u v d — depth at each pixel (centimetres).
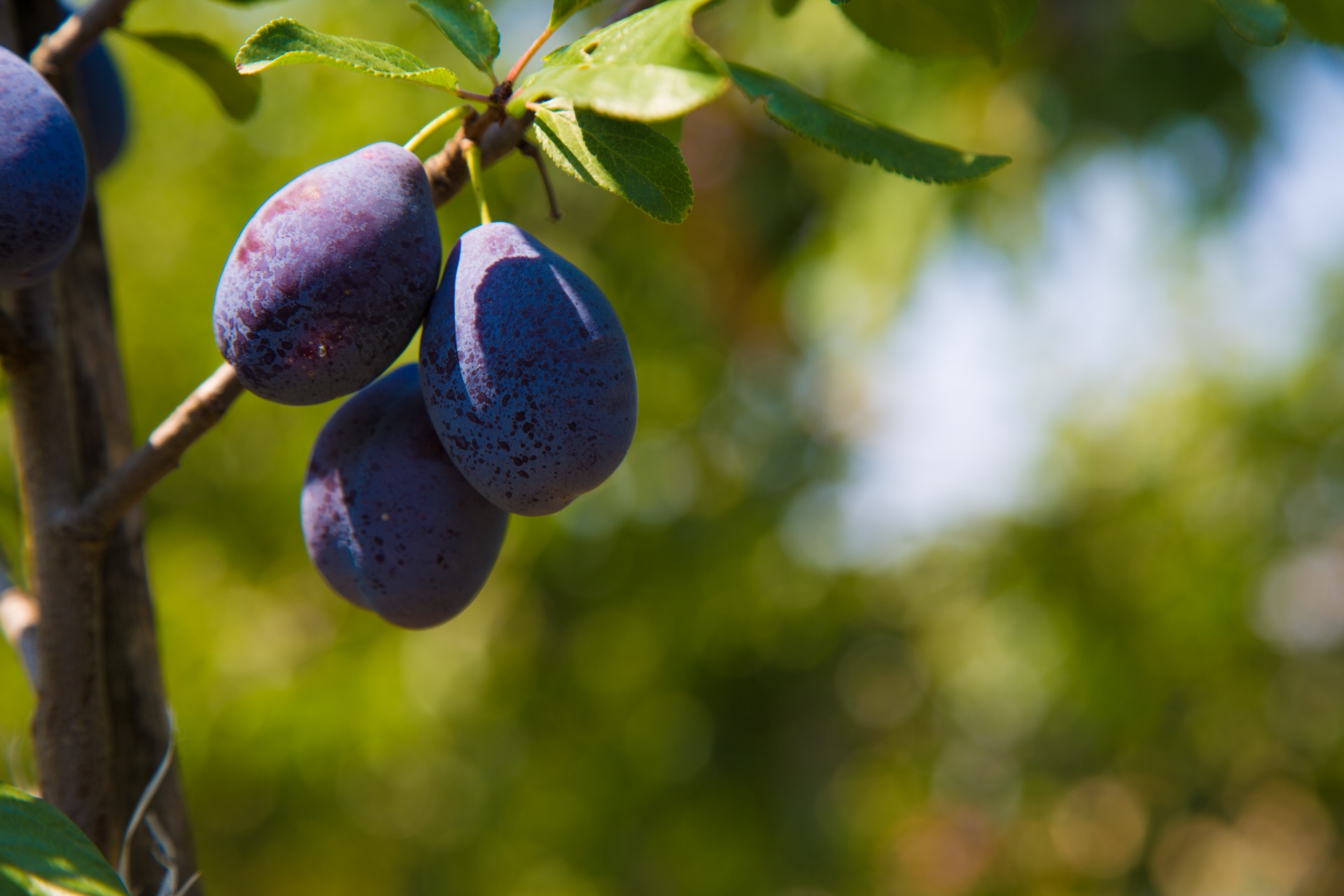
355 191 98
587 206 489
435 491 112
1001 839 701
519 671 559
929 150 112
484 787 573
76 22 121
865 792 645
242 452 502
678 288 538
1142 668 589
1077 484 611
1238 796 638
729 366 571
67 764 115
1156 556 596
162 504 504
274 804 561
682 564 545
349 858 597
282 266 96
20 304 113
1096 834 677
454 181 107
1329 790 648
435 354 100
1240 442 619
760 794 586
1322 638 652
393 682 507
